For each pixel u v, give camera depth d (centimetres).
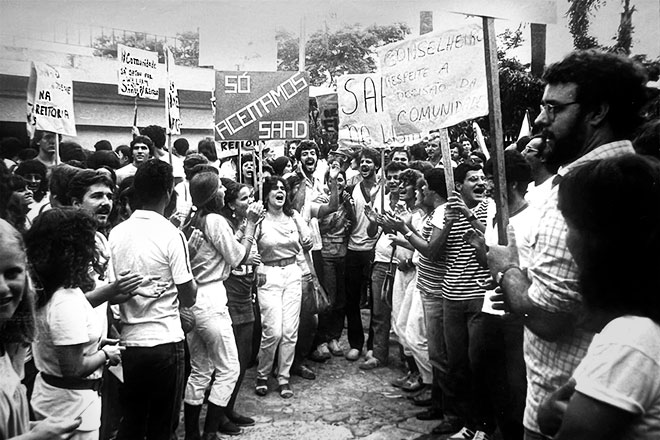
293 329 482
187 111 1429
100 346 271
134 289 289
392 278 523
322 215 561
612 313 140
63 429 170
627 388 127
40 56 1127
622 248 136
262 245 475
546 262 186
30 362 287
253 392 490
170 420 331
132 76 616
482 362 359
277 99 522
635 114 209
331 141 1130
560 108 210
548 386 200
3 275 167
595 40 890
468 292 373
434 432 415
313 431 419
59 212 247
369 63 1738
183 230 396
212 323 386
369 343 565
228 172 746
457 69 400
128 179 421
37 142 830
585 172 145
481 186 414
